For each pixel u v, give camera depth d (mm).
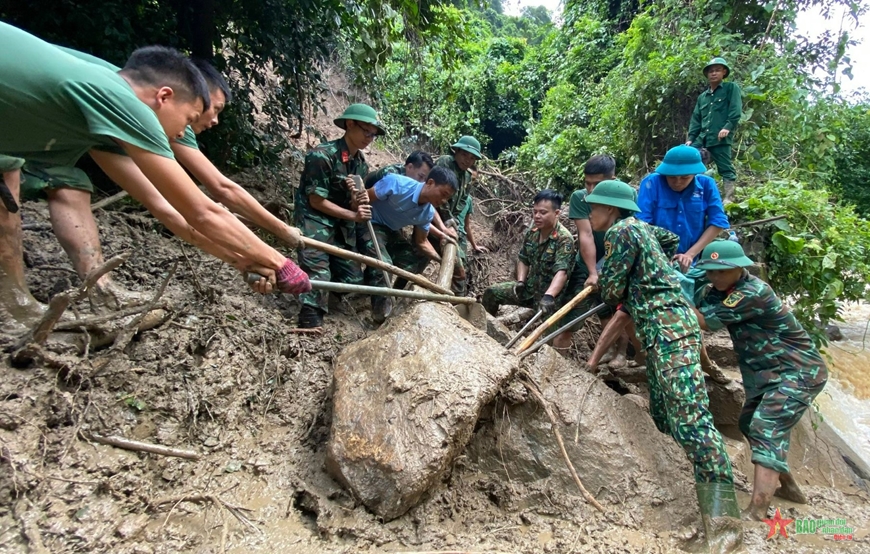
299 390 3254
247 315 3463
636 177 7961
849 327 7949
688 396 3143
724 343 4781
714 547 2732
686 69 7383
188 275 3592
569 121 9586
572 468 2867
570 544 2592
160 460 2492
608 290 3549
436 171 4078
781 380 3475
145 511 2291
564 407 3242
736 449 3984
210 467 2623
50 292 2883
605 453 3096
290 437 2943
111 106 1980
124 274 3307
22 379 2283
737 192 6105
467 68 12016
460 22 5852
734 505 2879
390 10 4625
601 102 8883
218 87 2969
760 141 7039
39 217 3389
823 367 3475
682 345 3291
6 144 2152
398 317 3279
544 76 12242
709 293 3918
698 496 2965
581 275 4875
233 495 2533
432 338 3004
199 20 4996
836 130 7973
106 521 2133
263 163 5590
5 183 2363
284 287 2477
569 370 3520
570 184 8688
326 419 3031
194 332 3074
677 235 4434
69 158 2357
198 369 2928
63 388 2457
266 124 6727
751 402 3664
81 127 2070
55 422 2324
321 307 3842
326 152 3893
